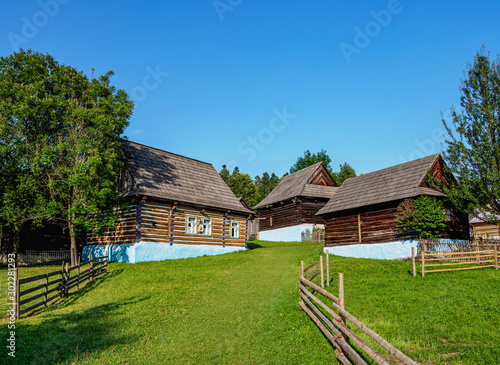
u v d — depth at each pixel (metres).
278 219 41.47
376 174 27.75
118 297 13.11
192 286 15.06
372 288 13.73
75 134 20.33
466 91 20.28
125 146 26.12
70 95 21.62
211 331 9.58
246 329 9.65
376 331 9.41
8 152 19.19
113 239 23.47
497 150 18.67
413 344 8.51
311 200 38.56
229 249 27.48
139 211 22.25
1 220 20.28
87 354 7.96
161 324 10.16
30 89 19.36
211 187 29.50
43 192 20.17
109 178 20.56
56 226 26.31
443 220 19.56
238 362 7.69
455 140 20.27
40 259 24.55
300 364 7.51
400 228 21.98
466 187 19.30
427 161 24.02
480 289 12.48
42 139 19.62
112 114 21.27
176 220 24.30
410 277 15.30
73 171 19.17
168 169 27.62
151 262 21.47
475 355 7.66
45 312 10.93
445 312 10.46
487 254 17.31
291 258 23.11
